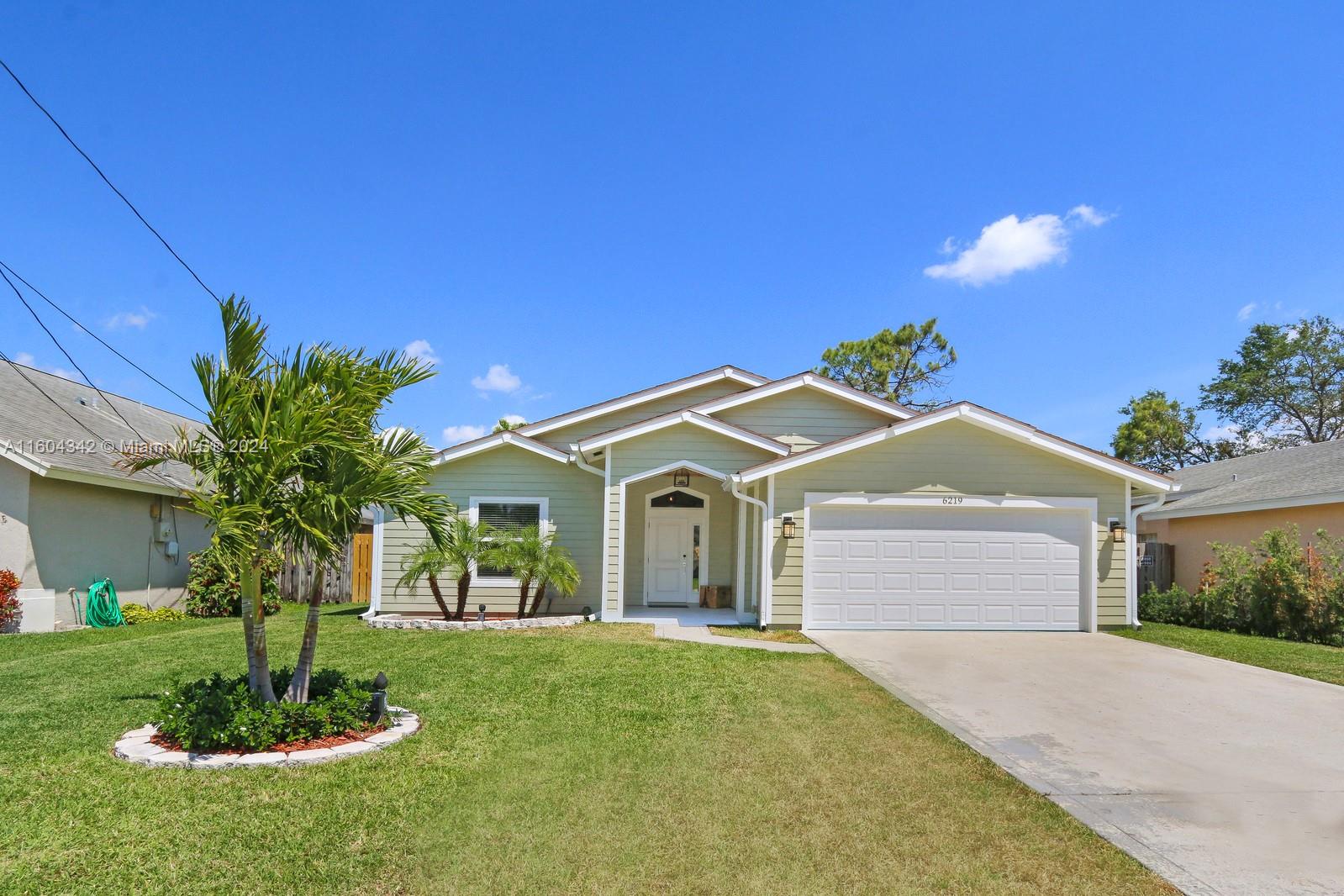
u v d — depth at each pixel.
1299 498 15.52
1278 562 13.48
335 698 6.46
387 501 6.71
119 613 14.89
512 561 13.62
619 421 16.84
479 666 9.49
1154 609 16.20
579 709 7.42
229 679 7.38
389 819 4.77
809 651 10.86
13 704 7.46
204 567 16.38
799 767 5.80
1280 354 32.75
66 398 18.12
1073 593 13.48
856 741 6.47
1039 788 5.42
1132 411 36.25
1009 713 7.58
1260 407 33.94
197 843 4.40
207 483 6.43
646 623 13.90
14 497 13.61
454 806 4.98
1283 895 3.91
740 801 5.13
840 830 4.70
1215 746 6.53
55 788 5.18
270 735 5.95
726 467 14.48
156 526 17.25
